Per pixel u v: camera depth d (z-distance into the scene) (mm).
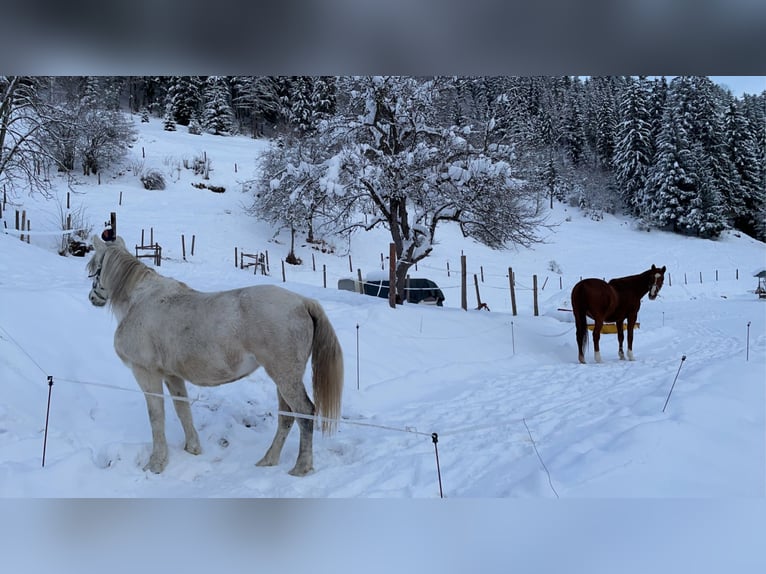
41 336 6719
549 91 67750
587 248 47375
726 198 57125
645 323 18562
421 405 7379
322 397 4699
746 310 21047
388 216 14906
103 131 36625
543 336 13047
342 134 15391
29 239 19062
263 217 32906
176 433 5578
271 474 4680
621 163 60875
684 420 4969
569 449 4785
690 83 58125
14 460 4391
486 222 15102
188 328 4633
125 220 30547
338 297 14438
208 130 58125
